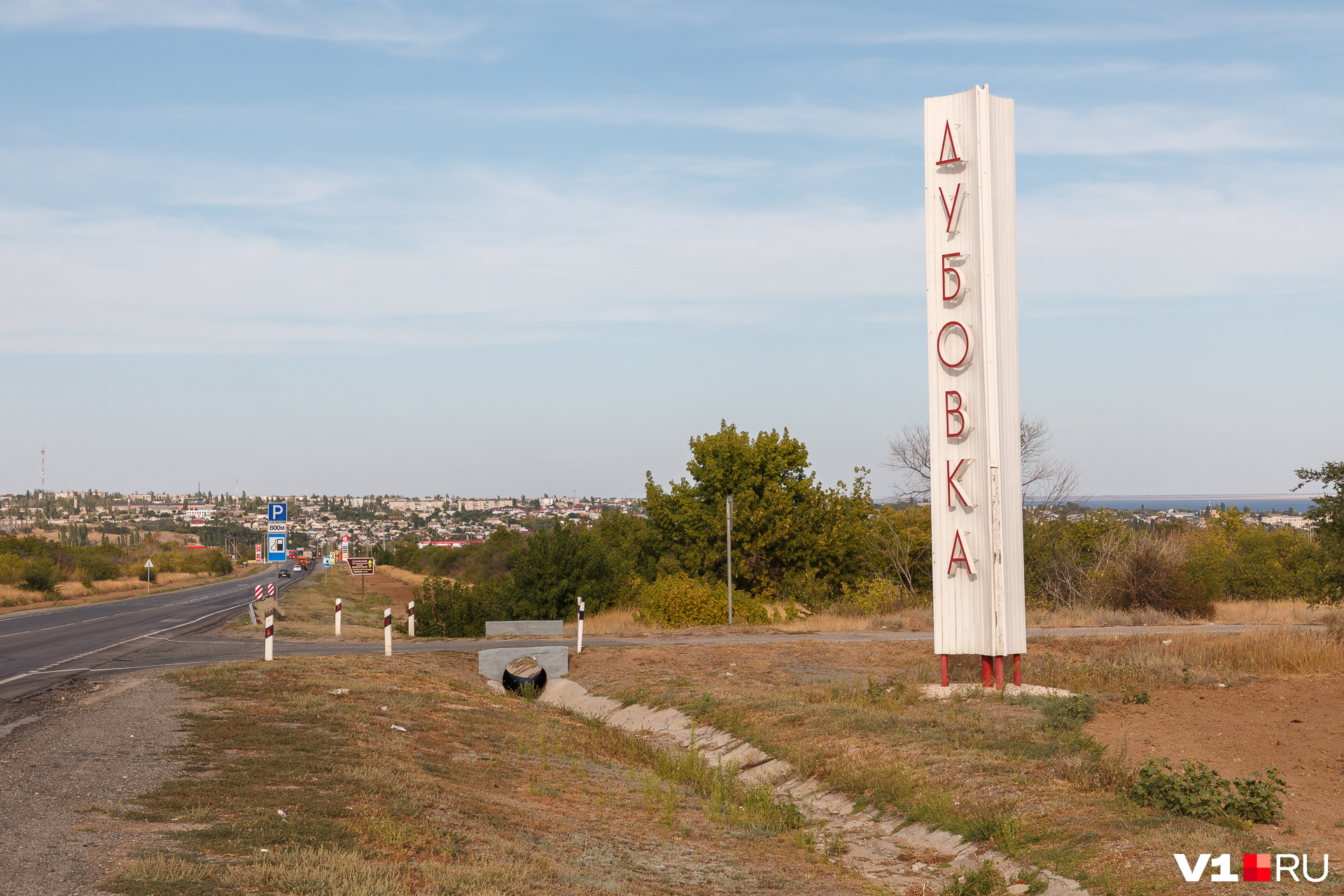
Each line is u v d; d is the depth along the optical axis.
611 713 19.23
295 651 23.67
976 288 17.28
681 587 34.78
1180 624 31.30
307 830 7.61
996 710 14.89
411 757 11.40
